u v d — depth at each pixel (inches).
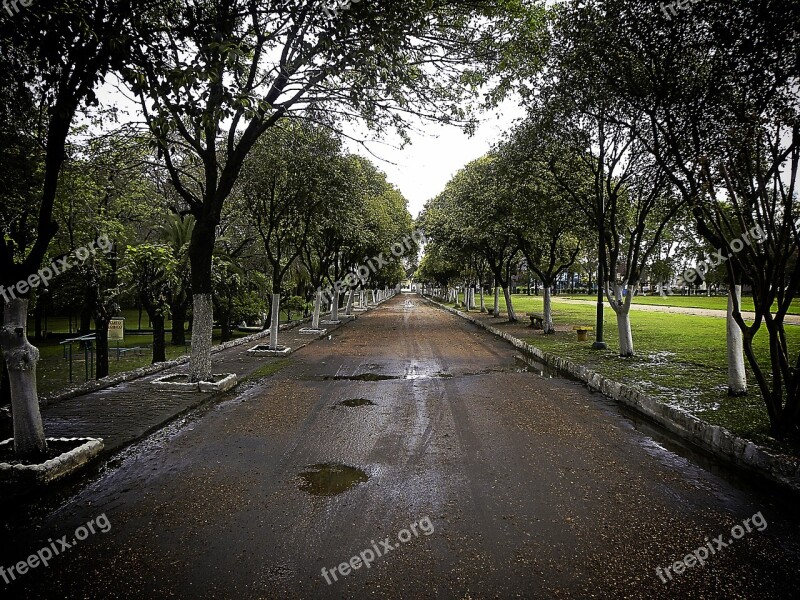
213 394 351.6
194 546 147.6
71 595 125.5
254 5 242.4
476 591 124.5
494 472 203.6
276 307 579.8
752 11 243.3
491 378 421.1
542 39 356.5
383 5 234.4
